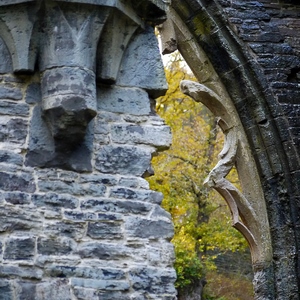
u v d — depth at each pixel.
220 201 24.66
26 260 7.80
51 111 8.05
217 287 27.14
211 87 15.21
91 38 8.25
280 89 15.09
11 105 8.22
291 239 14.60
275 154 14.88
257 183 14.99
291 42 15.41
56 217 8.02
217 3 15.09
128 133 8.53
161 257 8.22
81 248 8.01
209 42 15.12
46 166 8.16
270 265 14.66
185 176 21.91
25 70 8.23
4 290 7.65
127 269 8.07
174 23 15.03
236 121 15.17
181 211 21.08
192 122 23.08
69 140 8.18
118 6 8.33
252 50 15.17
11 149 8.10
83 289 7.88
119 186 8.33
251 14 15.33
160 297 8.09
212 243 22.83
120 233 8.16
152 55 8.80
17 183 8.01
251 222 14.82
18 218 7.91
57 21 8.20
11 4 8.19
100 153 8.37
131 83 8.67
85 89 8.06
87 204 8.16
